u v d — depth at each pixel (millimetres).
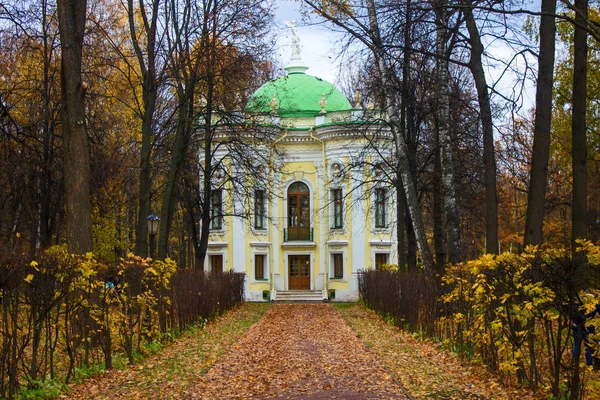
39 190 25266
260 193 39781
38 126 24219
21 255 10039
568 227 34812
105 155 26656
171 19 24375
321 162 43844
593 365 9031
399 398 10016
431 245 51625
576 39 15461
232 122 27922
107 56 27719
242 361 14344
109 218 35594
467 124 21266
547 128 13508
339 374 12367
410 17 16609
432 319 17000
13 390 9570
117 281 13547
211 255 43656
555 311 9320
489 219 15688
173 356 14820
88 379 11422
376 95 22234
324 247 43750
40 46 24641
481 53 15992
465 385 10773
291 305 37750
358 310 32125
